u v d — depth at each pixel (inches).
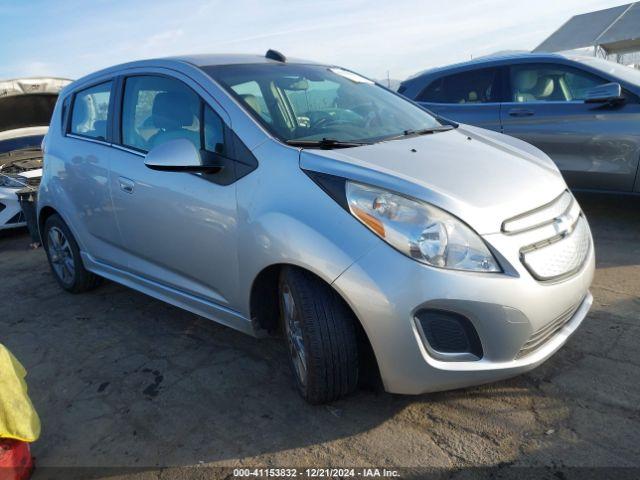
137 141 128.6
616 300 129.9
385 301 82.1
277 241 92.0
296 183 93.2
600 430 86.7
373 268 82.8
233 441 93.1
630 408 91.0
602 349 109.2
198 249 111.6
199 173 106.0
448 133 121.4
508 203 87.7
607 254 161.5
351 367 92.1
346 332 90.1
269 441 92.2
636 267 149.4
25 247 241.9
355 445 89.3
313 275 91.4
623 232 180.4
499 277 82.0
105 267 146.7
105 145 136.6
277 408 100.9
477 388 100.7
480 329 82.7
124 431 98.9
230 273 105.6
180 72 121.0
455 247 82.0
